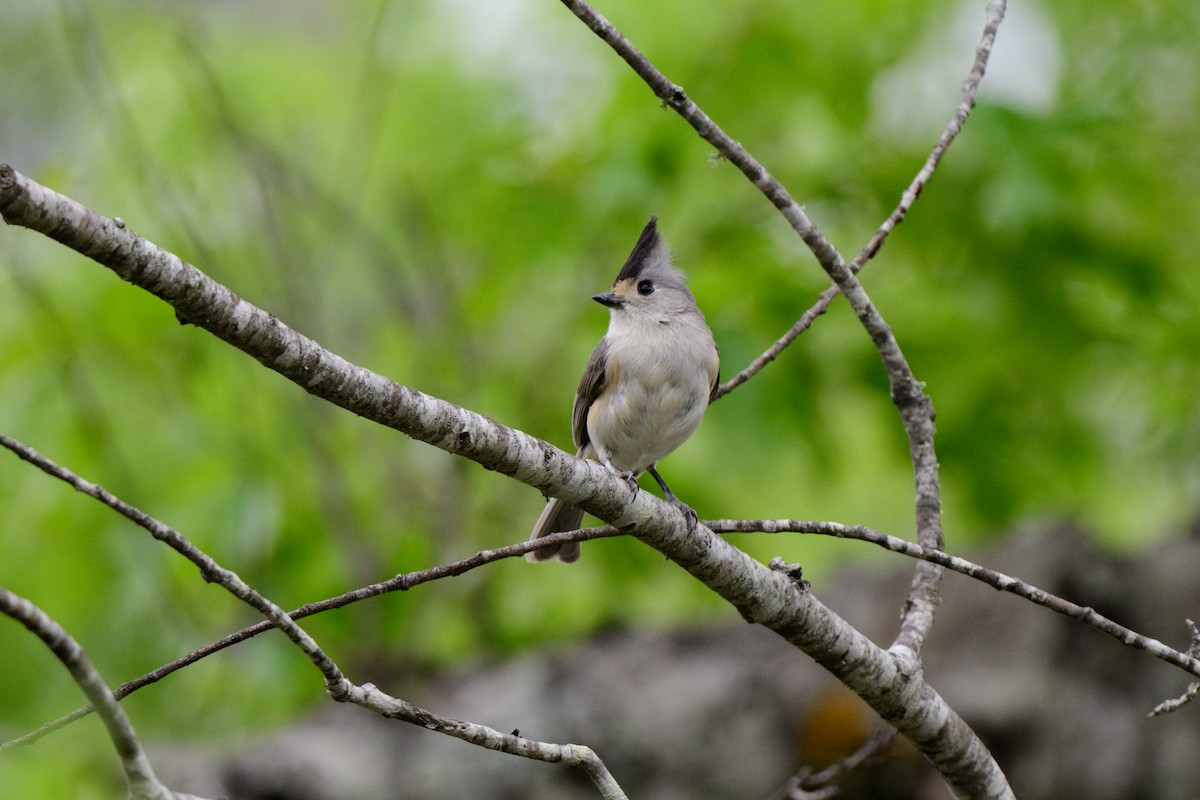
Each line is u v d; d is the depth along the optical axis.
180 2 12.27
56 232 4.27
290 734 10.62
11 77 13.62
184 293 4.51
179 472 11.62
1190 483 12.50
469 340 12.50
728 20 11.87
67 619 11.27
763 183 6.00
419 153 12.58
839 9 11.70
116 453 11.11
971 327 11.49
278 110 12.63
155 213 11.31
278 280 12.12
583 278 12.31
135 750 3.94
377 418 5.06
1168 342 11.77
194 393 11.86
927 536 6.60
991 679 10.91
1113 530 12.25
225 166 12.30
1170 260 11.93
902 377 6.75
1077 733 10.68
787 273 11.51
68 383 11.22
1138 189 11.93
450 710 10.91
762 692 10.88
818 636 5.86
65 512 11.19
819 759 10.47
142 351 11.81
